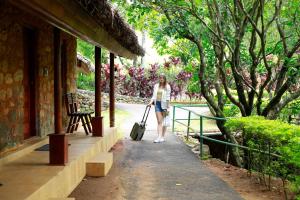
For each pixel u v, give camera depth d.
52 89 8.04
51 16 4.09
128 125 13.25
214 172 7.19
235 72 8.73
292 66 8.13
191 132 12.05
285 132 5.16
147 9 8.76
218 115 9.32
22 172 5.08
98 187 6.01
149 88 23.64
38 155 6.12
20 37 6.33
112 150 9.07
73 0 4.29
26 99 6.93
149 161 7.96
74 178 5.88
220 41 8.76
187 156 8.54
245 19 8.55
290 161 4.94
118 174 6.85
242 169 7.54
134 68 24.31
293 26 8.94
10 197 4.03
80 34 5.42
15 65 6.13
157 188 6.05
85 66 15.76
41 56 7.36
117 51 9.01
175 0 8.45
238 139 9.85
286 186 6.11
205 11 9.72
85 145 7.20
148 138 10.84
